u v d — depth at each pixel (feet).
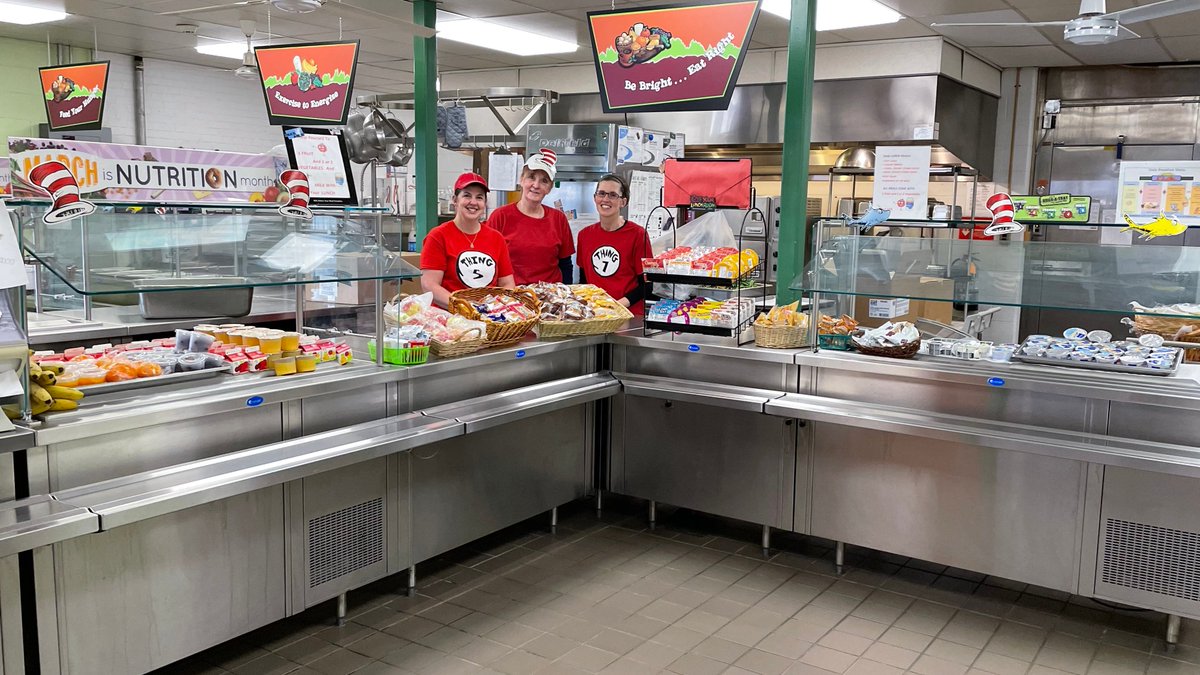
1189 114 27.96
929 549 12.53
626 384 14.46
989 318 19.38
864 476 12.94
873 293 12.52
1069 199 13.65
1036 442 11.07
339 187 13.12
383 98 24.98
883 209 17.19
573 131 22.95
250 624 10.11
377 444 10.40
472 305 13.28
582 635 11.22
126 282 8.54
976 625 11.71
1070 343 12.82
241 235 9.80
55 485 8.38
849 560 13.92
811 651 10.90
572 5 23.84
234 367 10.40
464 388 12.80
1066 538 11.54
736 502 14.19
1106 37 12.21
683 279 14.30
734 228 25.41
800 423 13.41
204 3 24.32
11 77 29.99
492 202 25.95
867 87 27.02
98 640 8.66
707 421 14.33
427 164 20.40
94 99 24.41
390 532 11.82
